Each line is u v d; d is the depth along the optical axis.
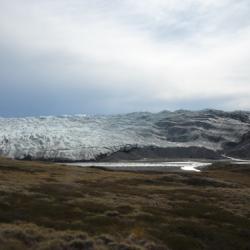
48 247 26.64
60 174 93.62
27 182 65.44
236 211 53.28
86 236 30.06
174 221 42.69
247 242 38.88
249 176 142.88
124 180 88.50
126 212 45.16
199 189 75.88
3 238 26.94
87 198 53.06
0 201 43.22
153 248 30.83
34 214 39.28
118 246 28.84
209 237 38.59
